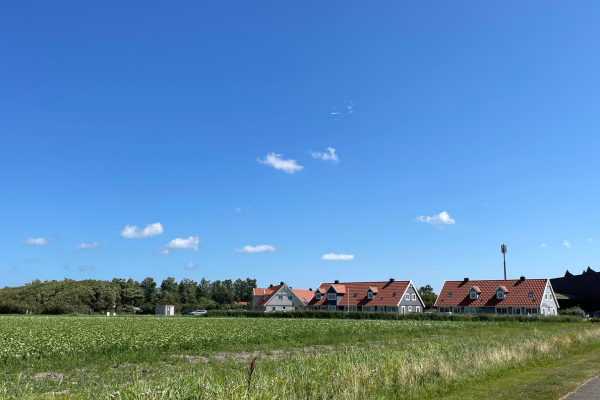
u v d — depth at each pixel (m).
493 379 13.12
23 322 48.12
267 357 20.44
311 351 22.59
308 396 9.84
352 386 10.48
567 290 92.88
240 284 159.88
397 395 10.77
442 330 36.91
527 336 28.66
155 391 9.37
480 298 73.00
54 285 104.31
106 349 20.42
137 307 115.62
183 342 23.33
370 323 47.00
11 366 16.92
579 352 20.19
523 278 72.44
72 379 14.80
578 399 10.17
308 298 101.00
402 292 81.75
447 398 10.68
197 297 146.88
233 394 9.06
